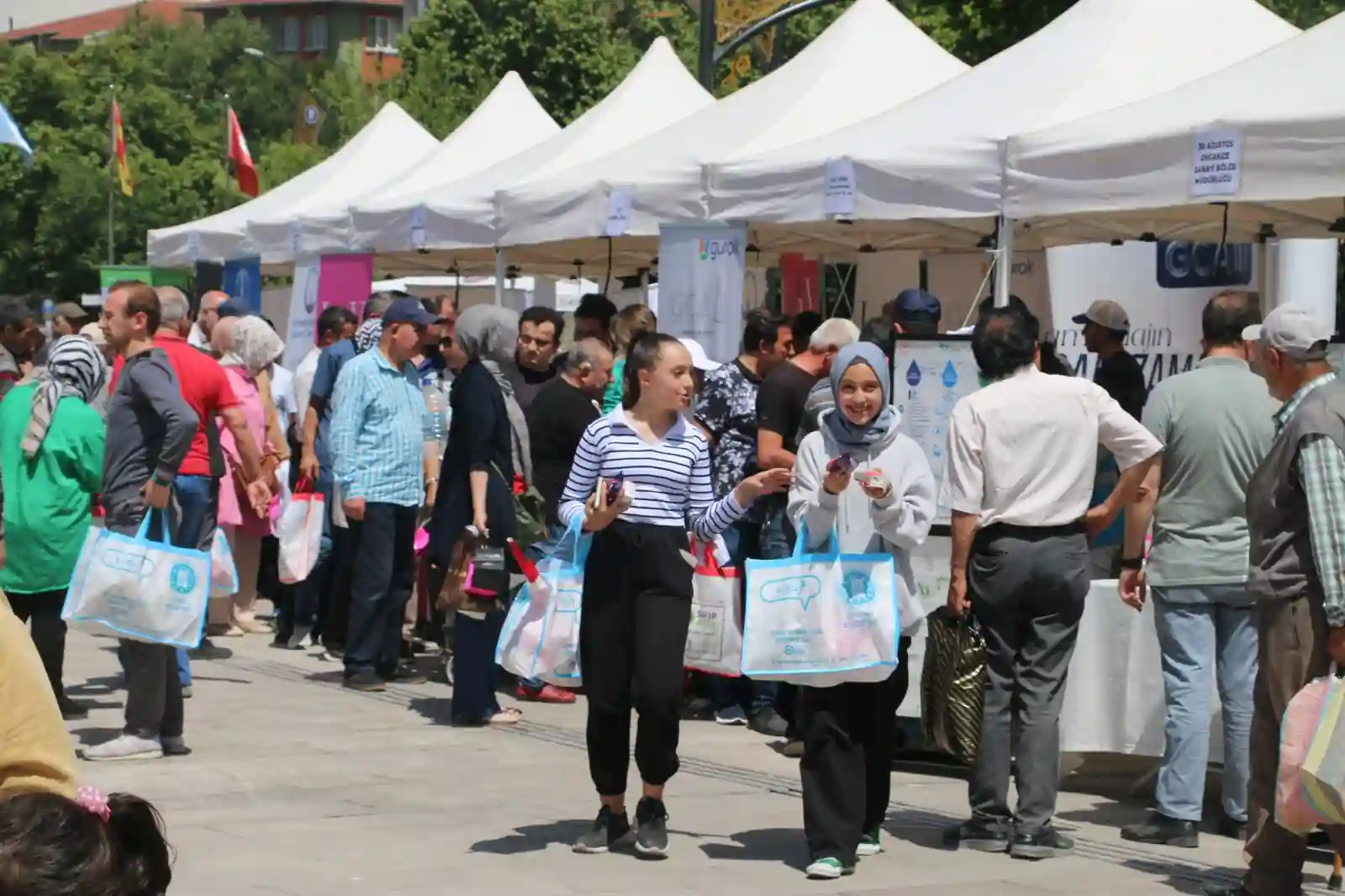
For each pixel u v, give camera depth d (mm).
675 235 14523
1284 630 7711
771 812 9984
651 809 8852
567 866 8680
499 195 16953
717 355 14398
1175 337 14469
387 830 9406
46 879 2982
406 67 75250
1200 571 9117
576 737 12133
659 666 8594
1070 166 11828
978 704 9031
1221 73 11922
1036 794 8953
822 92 16359
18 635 4867
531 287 29844
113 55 86625
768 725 12422
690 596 8742
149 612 10602
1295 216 14383
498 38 72875
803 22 57438
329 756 11289
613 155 16422
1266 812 7934
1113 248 14664
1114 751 10156
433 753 11484
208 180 74250
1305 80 11242
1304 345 7832
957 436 8828
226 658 15289
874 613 8312
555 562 9062
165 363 10938
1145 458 8906
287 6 135875
